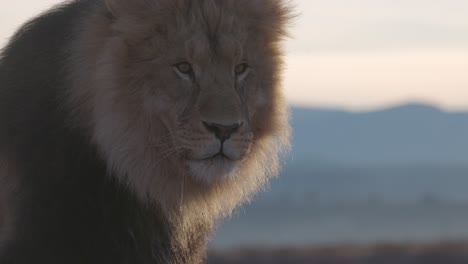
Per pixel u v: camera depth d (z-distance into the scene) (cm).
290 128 1266
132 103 1176
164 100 1180
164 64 1179
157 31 1182
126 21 1181
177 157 1186
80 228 1158
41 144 1163
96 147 1164
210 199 1223
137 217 1191
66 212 1154
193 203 1216
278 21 1241
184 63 1180
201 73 1180
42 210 1153
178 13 1186
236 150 1179
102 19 1188
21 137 1173
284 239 9325
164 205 1200
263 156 1247
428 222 13512
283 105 1253
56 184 1154
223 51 1185
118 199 1177
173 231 1220
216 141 1167
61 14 1216
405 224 12988
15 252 1155
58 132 1161
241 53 1194
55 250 1151
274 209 18562
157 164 1188
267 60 1229
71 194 1156
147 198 1191
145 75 1178
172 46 1179
